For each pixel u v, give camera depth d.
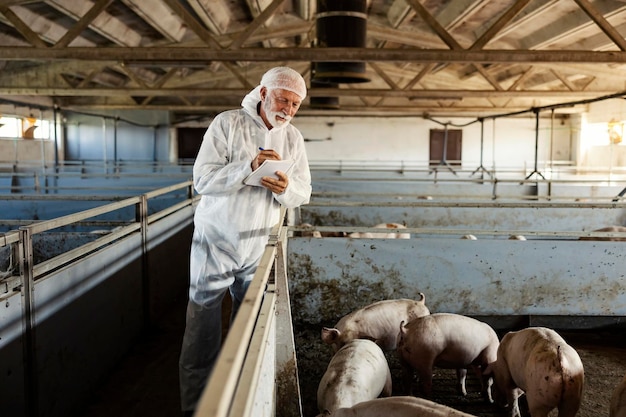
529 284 3.21
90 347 2.62
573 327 3.27
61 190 7.29
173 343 3.31
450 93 8.00
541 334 2.11
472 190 6.84
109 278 2.86
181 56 4.64
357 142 14.51
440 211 5.39
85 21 4.56
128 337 3.16
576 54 4.50
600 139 12.43
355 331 2.58
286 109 1.79
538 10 5.73
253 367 1.06
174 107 10.94
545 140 14.27
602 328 3.27
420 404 1.50
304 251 3.22
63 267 2.37
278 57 4.54
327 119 14.47
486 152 14.43
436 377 2.79
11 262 2.03
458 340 2.42
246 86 7.12
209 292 1.95
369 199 6.51
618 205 4.18
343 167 13.93
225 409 0.71
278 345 1.69
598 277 3.20
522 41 7.69
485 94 8.04
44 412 2.19
